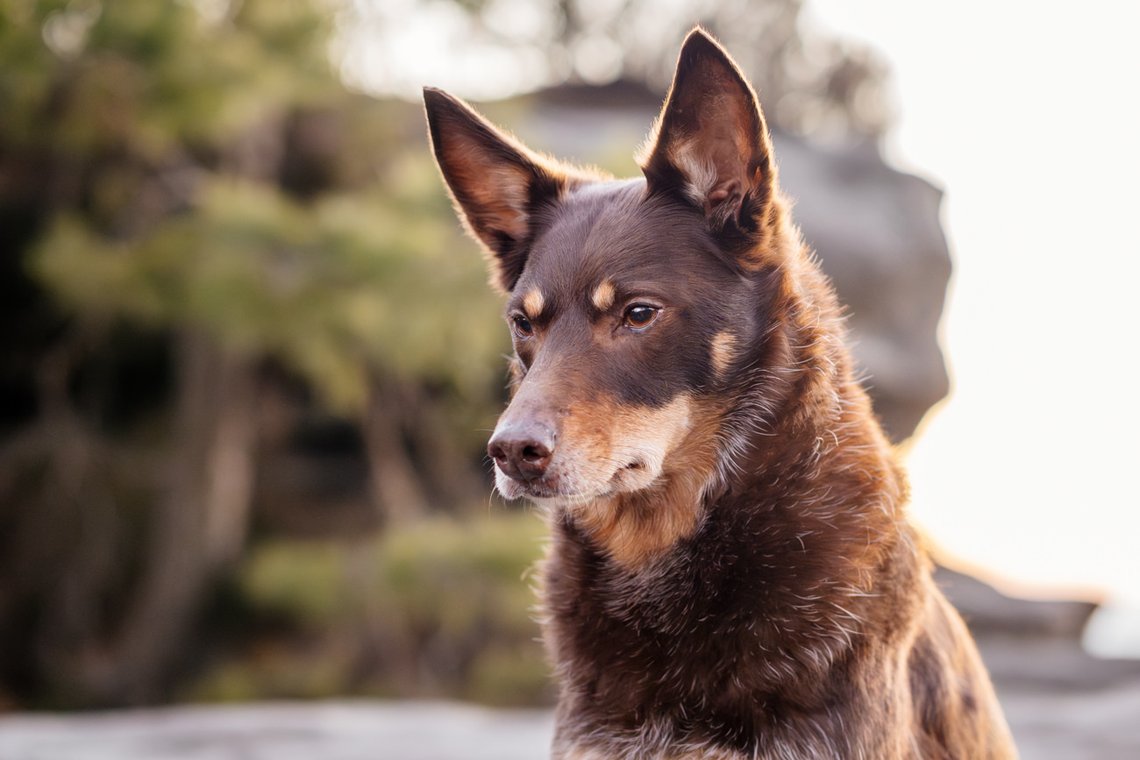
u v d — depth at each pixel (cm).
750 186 421
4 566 1756
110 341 1742
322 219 1266
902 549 410
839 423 422
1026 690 1423
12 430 1830
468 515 1664
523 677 1448
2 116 1270
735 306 422
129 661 1602
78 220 1436
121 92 1264
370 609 1398
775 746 391
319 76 1369
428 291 1258
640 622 419
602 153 1405
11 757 709
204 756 712
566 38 2398
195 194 1444
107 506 1756
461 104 473
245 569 1549
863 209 1797
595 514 434
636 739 409
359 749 729
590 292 418
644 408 412
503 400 1659
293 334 1264
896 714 395
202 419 1557
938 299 1762
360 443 1859
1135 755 661
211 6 1325
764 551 409
